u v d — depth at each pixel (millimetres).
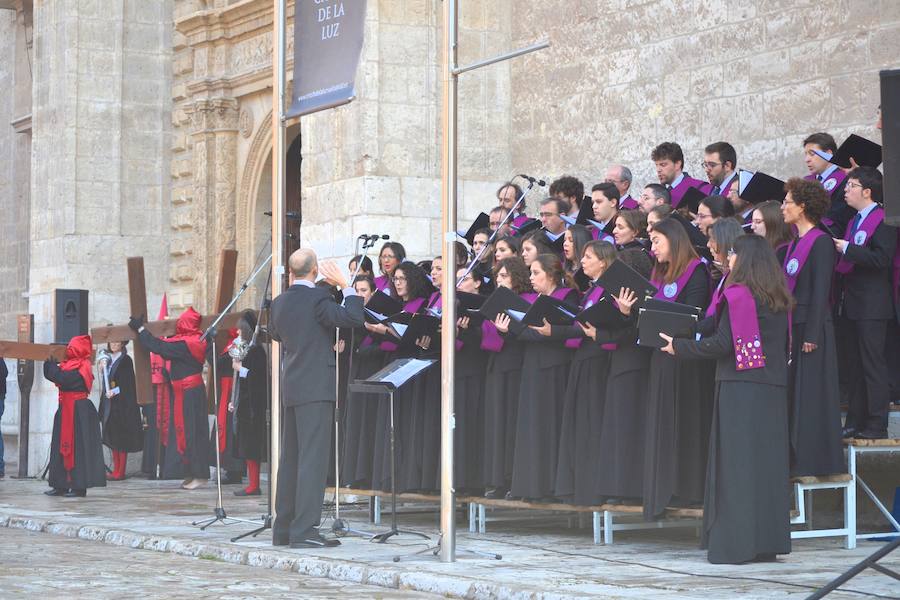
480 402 13797
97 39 26203
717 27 16703
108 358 23594
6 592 10219
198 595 10047
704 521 10867
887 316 12352
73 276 25875
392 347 14508
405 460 14250
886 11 14859
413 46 18984
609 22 18109
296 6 13070
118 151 26234
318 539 12367
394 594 10086
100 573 11406
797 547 11781
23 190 31422
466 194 19266
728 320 10680
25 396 24359
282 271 13445
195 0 25953
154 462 23609
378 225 18656
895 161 8398
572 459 12461
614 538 12977
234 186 25219
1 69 32281
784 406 10836
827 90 15445
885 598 8891
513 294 12141
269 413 13891
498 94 19562
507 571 10461
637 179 17688
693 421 11531
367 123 18688
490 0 19562
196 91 25625
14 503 18422
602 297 12008
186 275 26031
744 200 12758
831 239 11531
